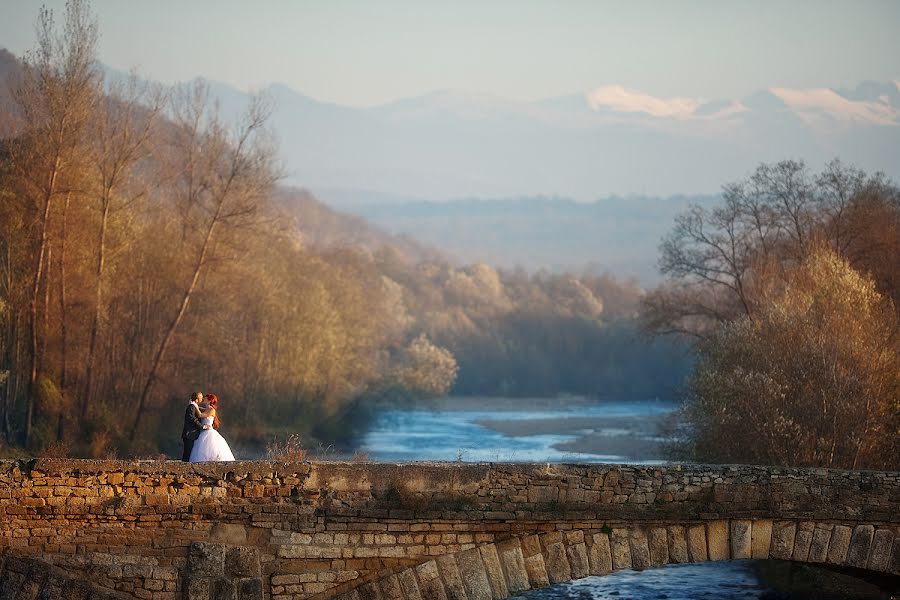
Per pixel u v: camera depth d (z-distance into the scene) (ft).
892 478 159.74
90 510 145.48
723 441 280.92
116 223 412.77
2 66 421.59
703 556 156.15
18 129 392.88
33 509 145.07
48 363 390.01
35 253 378.53
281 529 148.36
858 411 263.08
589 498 153.58
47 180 371.15
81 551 145.48
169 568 146.10
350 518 149.38
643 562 154.40
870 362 271.69
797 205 425.69
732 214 434.30
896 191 432.66
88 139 389.39
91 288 393.50
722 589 243.60
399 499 149.59
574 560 152.97
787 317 294.46
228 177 425.69
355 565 149.38
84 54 375.04
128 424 402.52
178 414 433.89
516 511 151.74
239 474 147.95
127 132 394.73
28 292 376.48
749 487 157.17
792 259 412.98
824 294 301.84
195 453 167.12
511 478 152.35
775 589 241.96
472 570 150.82
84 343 404.57
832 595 229.45
